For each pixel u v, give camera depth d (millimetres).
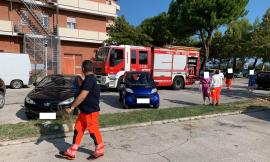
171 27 26438
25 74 15062
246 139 5664
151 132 6004
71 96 6887
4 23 19172
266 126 6914
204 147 5062
